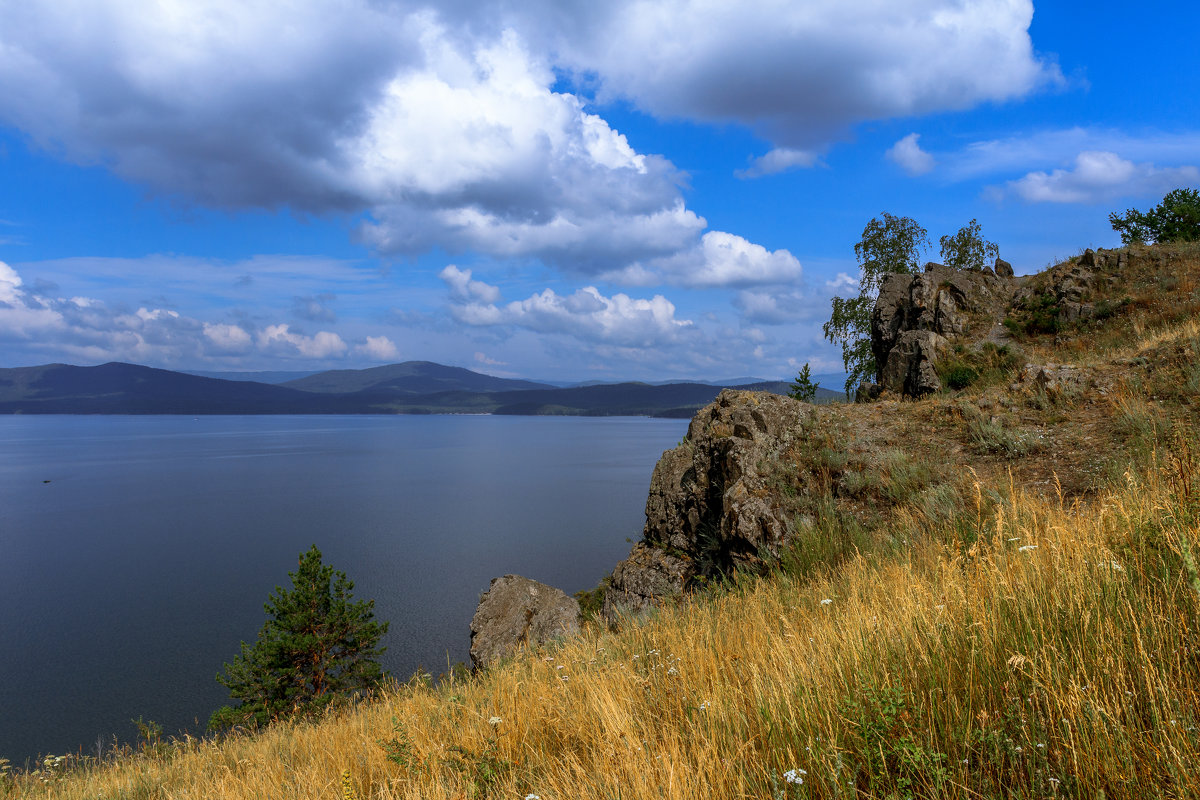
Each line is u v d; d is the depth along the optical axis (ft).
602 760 9.66
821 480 33.83
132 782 24.53
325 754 17.52
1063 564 11.03
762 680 10.87
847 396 68.13
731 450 37.47
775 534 31.01
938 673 8.89
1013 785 6.79
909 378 60.49
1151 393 33.42
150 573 312.09
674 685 12.82
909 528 26.27
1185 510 11.55
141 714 166.50
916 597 12.33
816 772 7.57
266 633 86.07
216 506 491.72
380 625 89.35
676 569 38.91
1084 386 36.73
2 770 32.68
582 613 54.95
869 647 10.34
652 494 45.70
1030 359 55.57
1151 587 9.57
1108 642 8.06
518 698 15.81
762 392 43.42
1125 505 13.92
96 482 647.97
